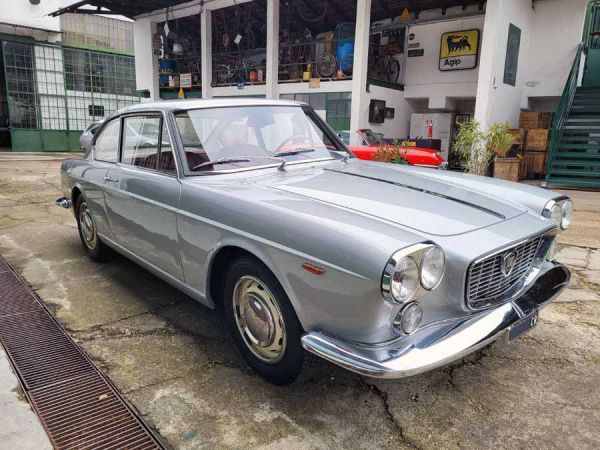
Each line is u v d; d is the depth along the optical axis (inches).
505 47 415.5
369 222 79.0
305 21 561.6
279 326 90.6
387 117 528.1
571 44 455.8
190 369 102.1
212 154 112.3
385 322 72.6
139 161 129.2
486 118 406.3
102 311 130.9
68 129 712.4
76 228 222.2
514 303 88.3
